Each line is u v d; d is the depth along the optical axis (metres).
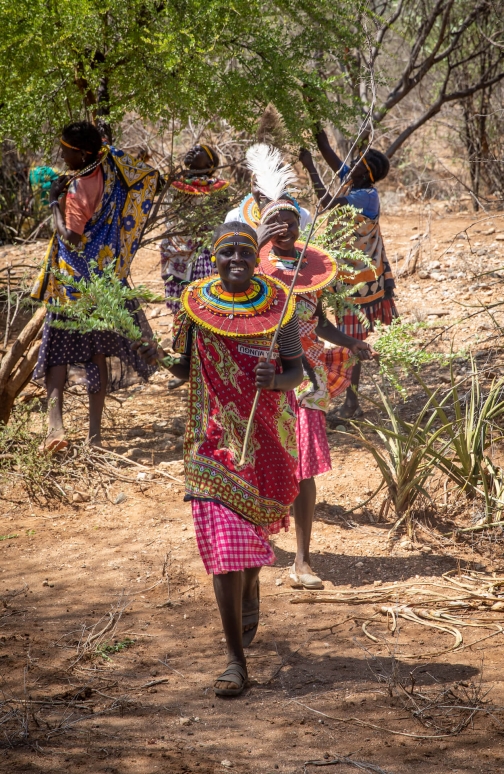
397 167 23.02
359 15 10.71
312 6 10.38
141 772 4.79
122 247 9.59
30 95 9.78
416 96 22.83
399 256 16.78
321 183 10.36
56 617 6.84
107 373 10.11
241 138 15.16
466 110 19.72
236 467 5.73
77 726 5.31
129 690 5.79
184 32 9.02
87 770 4.80
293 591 7.33
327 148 10.98
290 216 6.96
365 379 11.96
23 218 19.03
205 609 7.01
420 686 5.77
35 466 9.32
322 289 7.08
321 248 7.33
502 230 17.77
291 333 5.97
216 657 6.27
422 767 4.85
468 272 15.44
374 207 10.48
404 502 8.55
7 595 7.22
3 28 8.70
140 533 8.35
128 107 10.27
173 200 11.08
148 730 5.29
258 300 5.94
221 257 5.84
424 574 7.64
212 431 5.79
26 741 5.11
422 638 6.52
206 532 5.72
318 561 7.89
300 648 6.40
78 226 9.20
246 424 5.86
